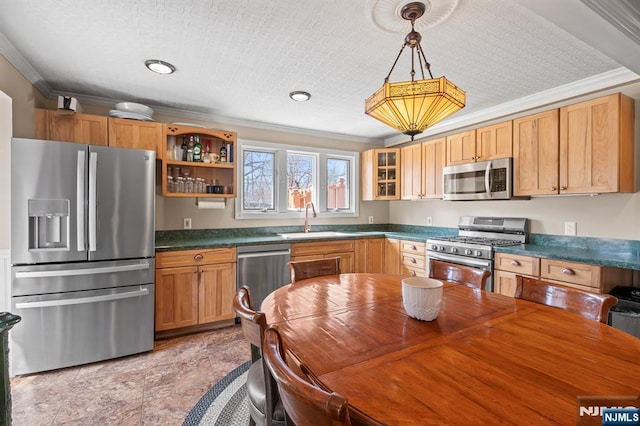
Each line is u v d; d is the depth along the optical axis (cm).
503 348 101
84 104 305
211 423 173
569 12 149
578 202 281
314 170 449
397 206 489
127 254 252
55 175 226
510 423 64
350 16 178
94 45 212
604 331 114
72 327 232
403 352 98
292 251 352
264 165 407
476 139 334
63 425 170
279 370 69
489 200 348
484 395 75
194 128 326
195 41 207
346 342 106
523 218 320
